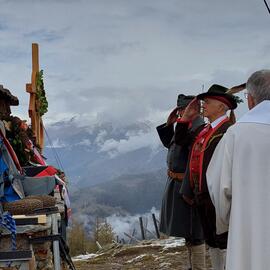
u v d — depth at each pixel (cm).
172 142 735
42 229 608
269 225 446
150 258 1132
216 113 638
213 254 658
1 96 843
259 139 457
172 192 728
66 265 713
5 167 672
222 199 471
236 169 461
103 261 1191
